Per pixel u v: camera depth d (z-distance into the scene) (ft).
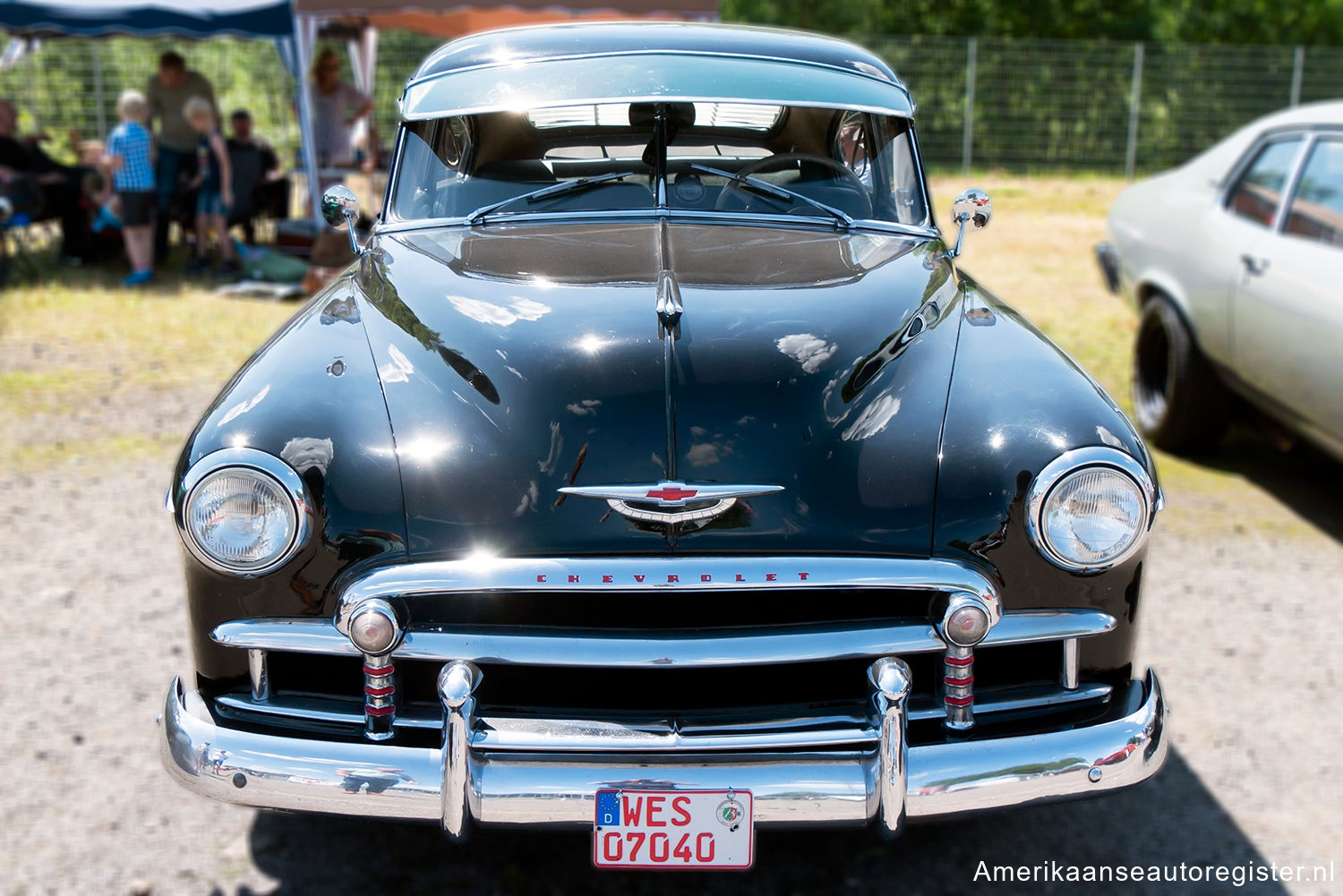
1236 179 17.81
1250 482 17.93
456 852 9.25
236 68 61.62
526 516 7.45
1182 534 15.83
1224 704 11.51
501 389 7.93
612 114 11.09
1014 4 79.97
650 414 7.73
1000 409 8.00
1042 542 7.54
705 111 11.15
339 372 8.17
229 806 9.68
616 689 7.81
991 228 43.83
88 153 34.09
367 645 7.25
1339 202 15.31
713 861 7.36
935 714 7.66
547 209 10.81
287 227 31.63
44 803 9.56
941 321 9.09
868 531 7.52
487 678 7.82
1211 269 17.30
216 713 7.69
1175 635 12.93
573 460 7.59
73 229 32.83
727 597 7.56
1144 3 80.18
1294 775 10.37
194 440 7.62
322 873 8.91
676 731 7.39
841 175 11.30
